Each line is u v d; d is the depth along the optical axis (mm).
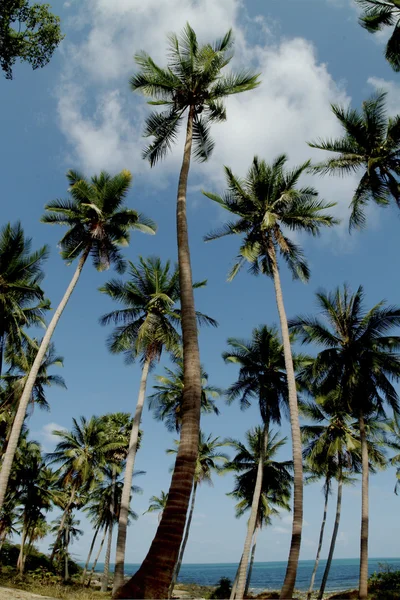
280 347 29547
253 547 39625
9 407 27516
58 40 13594
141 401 23391
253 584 109188
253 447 38469
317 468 35625
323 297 25141
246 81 15266
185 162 13914
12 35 13078
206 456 37906
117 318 26453
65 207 23156
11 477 37781
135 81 15273
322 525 40250
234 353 30281
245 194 21594
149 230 23875
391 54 19406
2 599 15711
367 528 21922
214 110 15883
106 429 44094
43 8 13070
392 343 23641
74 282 21969
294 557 15039
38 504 39188
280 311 19438
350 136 20797
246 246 20469
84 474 39500
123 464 46812
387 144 20281
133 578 7312
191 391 9344
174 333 26062
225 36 15516
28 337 24141
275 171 21484
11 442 18594
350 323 24844
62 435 42875
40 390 31953
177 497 8086
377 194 20203
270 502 39156
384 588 35844
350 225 20719
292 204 21141
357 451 34000
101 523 47750
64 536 53906
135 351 25078
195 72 15133
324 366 23922
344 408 26891
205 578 143125
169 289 26719
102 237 22609
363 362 24156
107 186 23109
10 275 22656
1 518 39656
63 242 22969
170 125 16016
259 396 29422
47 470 45625
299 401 29828
